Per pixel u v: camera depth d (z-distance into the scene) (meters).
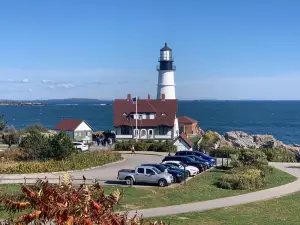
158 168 35.62
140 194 30.78
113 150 58.28
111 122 185.38
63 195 5.62
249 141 91.44
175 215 25.17
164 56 91.31
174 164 39.69
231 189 33.88
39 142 44.53
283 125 173.50
